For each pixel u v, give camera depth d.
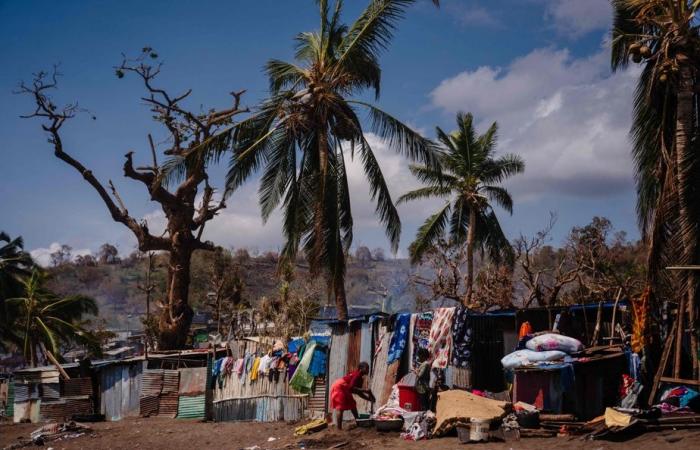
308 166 24.41
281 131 23.50
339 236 23.23
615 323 14.12
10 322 51.47
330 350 17.41
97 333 56.81
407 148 23.58
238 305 43.34
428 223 32.34
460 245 31.89
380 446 12.12
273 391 20.23
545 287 23.41
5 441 21.56
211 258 56.69
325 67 23.67
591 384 12.55
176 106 34.81
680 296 12.70
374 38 22.78
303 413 19.17
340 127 23.84
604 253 24.78
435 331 14.68
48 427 21.92
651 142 15.49
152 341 39.47
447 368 14.28
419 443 11.93
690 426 10.45
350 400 14.52
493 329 14.84
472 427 11.55
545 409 12.34
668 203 13.64
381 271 116.75
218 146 23.47
